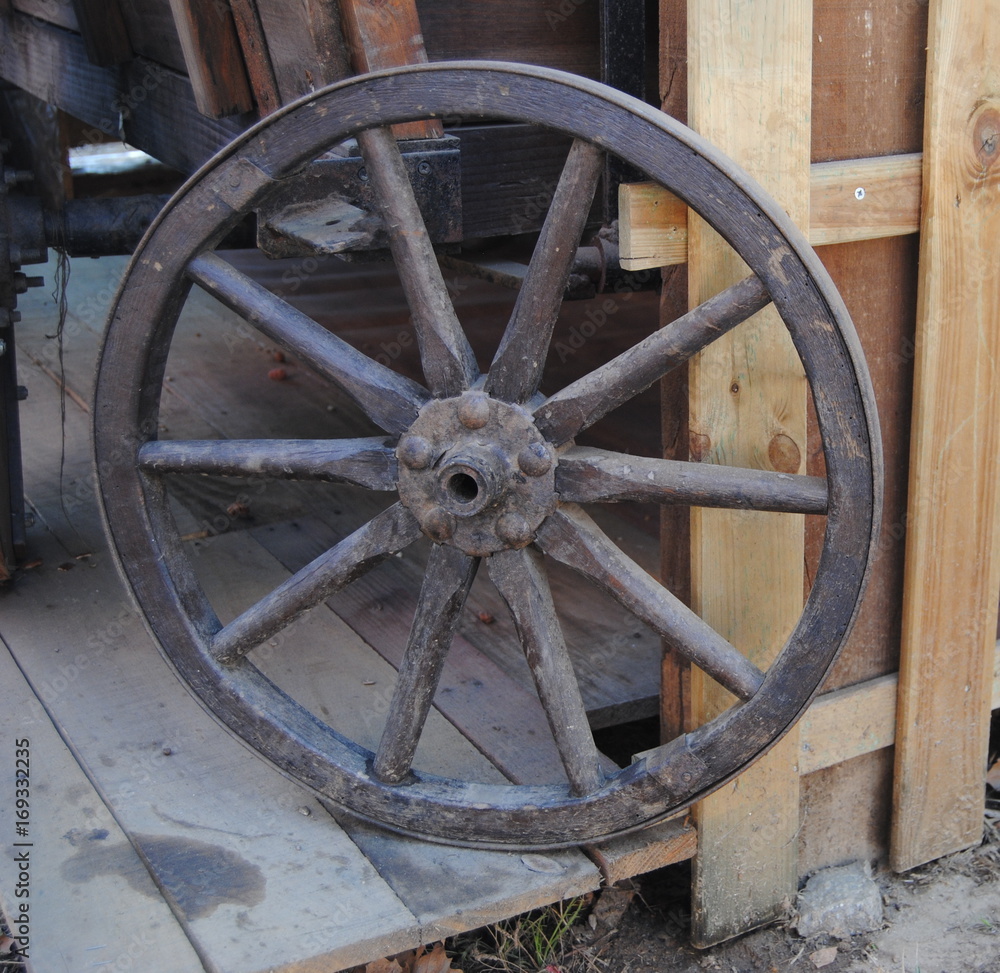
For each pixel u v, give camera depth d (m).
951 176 1.95
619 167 2.34
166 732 2.39
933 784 2.34
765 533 1.94
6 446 3.02
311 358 1.85
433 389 1.79
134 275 1.87
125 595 2.96
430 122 2.00
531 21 2.29
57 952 1.81
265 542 3.33
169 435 4.08
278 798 2.19
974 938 2.27
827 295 1.54
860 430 1.59
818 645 1.71
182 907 1.90
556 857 2.03
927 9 1.89
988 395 2.11
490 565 1.84
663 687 2.13
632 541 3.30
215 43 2.09
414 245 1.75
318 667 2.65
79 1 2.74
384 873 1.99
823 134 1.87
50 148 3.99
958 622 2.23
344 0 1.86
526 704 2.48
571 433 1.74
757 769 2.09
